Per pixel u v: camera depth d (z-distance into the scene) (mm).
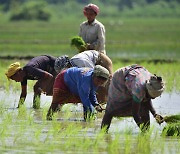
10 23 186625
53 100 26812
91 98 26203
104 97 28312
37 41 95000
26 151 20328
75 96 26781
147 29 143500
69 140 21859
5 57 62094
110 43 93750
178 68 51594
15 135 22797
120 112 23969
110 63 28453
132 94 23062
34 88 30188
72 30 133625
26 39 100188
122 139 22734
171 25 169125
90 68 26203
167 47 88125
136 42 97812
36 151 20391
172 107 30797
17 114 27672
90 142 21984
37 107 29984
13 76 29938
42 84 30000
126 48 84625
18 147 20891
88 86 25734
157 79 22656
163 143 21984
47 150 20562
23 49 77938
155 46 89562
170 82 39781
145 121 23875
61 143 21625
